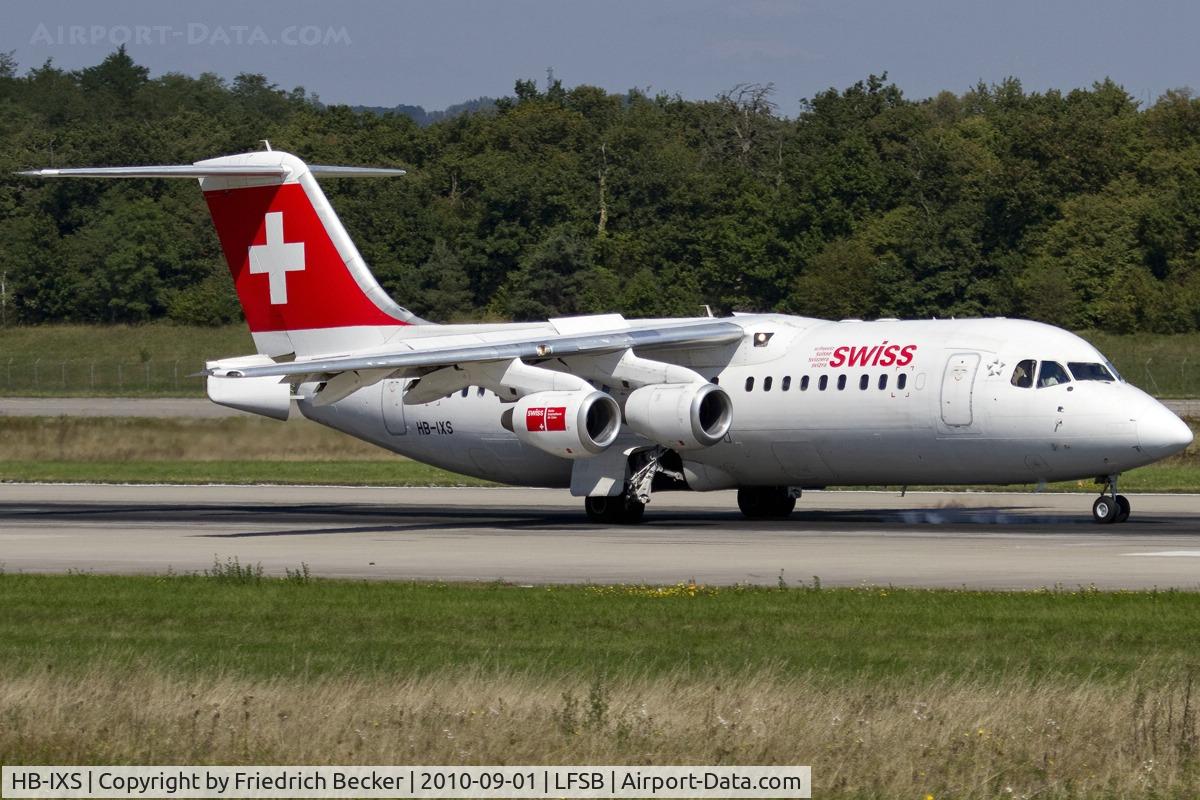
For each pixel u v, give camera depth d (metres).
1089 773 37.06
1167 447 92.69
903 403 98.56
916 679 46.12
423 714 41.78
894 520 107.44
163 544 94.94
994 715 41.03
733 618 59.72
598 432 103.25
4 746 40.28
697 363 106.94
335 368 98.00
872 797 35.75
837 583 71.44
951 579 72.38
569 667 49.16
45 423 191.12
